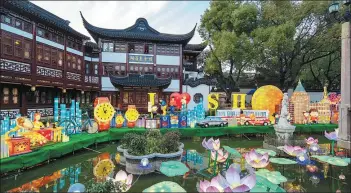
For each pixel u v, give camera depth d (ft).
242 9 81.15
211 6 92.12
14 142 27.94
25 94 53.67
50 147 32.42
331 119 62.28
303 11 80.74
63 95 70.54
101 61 87.15
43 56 56.13
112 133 45.91
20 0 60.64
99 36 86.74
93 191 19.66
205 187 17.40
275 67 105.29
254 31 82.43
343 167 31.71
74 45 69.77
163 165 26.53
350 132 14.20
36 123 33.96
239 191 16.21
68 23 79.10
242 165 32.19
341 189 25.03
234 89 107.86
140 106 83.87
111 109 47.26
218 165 32.24
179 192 18.81
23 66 49.60
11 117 49.47
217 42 85.20
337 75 107.96
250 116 58.29
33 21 52.47
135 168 29.63
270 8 81.20
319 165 32.55
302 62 95.71
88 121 45.42
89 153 38.99
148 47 91.86
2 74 44.19
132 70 89.97
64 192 23.81
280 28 74.79
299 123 61.05
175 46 93.86
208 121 54.80
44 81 55.42
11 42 46.93
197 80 91.76
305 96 61.77
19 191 24.43
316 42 86.69
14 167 26.99
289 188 25.32
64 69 63.82
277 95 61.16
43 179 28.04
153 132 36.50
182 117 53.36
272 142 39.78
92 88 80.48
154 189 19.33
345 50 14.43
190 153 40.22
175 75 92.99
